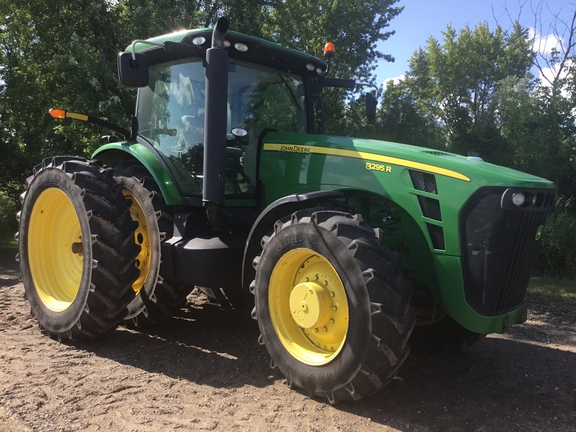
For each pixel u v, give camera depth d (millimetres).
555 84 13219
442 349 3662
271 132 3789
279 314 2986
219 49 3201
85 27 11414
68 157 4020
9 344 3652
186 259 3438
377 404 2756
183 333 4004
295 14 16875
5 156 11086
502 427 2570
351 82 4445
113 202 3633
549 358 3777
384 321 2496
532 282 7473
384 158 3119
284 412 2621
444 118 25172
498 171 2855
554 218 8883
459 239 2816
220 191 3273
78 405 2635
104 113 10188
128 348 3615
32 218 4078
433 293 3010
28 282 4062
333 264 2631
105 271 3475
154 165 3852
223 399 2770
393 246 3164
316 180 3404
